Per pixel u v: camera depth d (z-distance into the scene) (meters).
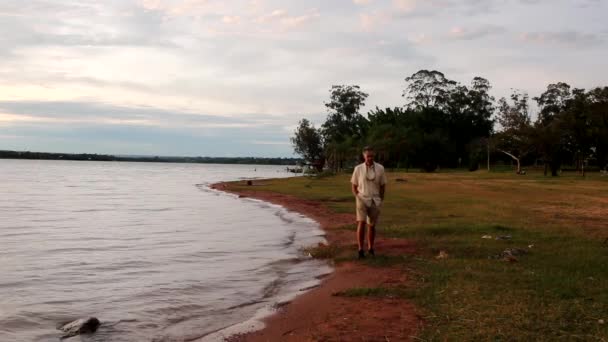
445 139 80.31
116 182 57.28
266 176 92.06
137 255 11.62
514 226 14.55
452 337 5.58
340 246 11.98
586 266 8.95
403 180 43.75
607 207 20.91
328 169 79.44
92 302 7.71
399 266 9.51
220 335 6.22
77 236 14.67
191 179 71.31
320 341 5.71
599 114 57.19
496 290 7.40
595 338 5.44
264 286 8.70
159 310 7.32
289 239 14.10
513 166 87.56
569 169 78.56
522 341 5.40
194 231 15.84
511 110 67.12
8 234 15.01
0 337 6.13
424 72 96.00
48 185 47.03
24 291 8.33
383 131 79.00
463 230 13.72
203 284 8.84
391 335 5.80
